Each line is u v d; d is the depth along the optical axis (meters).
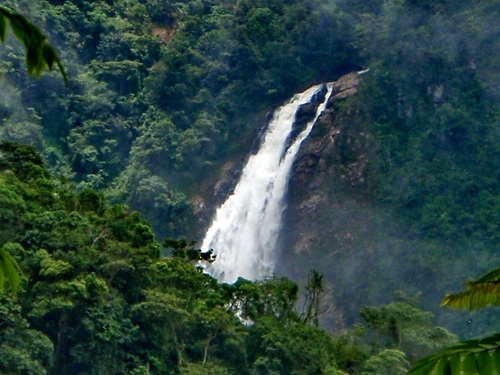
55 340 112.31
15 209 120.81
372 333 141.12
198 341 121.75
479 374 12.57
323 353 124.81
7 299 105.44
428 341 136.75
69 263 115.94
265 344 123.62
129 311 118.31
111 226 127.94
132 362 115.44
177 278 127.69
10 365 103.06
